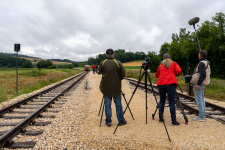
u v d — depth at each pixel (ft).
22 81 55.52
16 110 20.11
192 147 10.34
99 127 13.78
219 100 27.35
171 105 14.15
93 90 34.83
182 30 174.19
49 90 37.09
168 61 14.42
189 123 14.66
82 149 10.33
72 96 29.71
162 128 13.43
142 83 49.08
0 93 28.91
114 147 10.47
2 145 10.42
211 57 126.00
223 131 12.78
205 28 124.57
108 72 13.61
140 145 10.63
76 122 14.98
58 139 11.64
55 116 17.12
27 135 12.34
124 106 21.31
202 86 15.16
